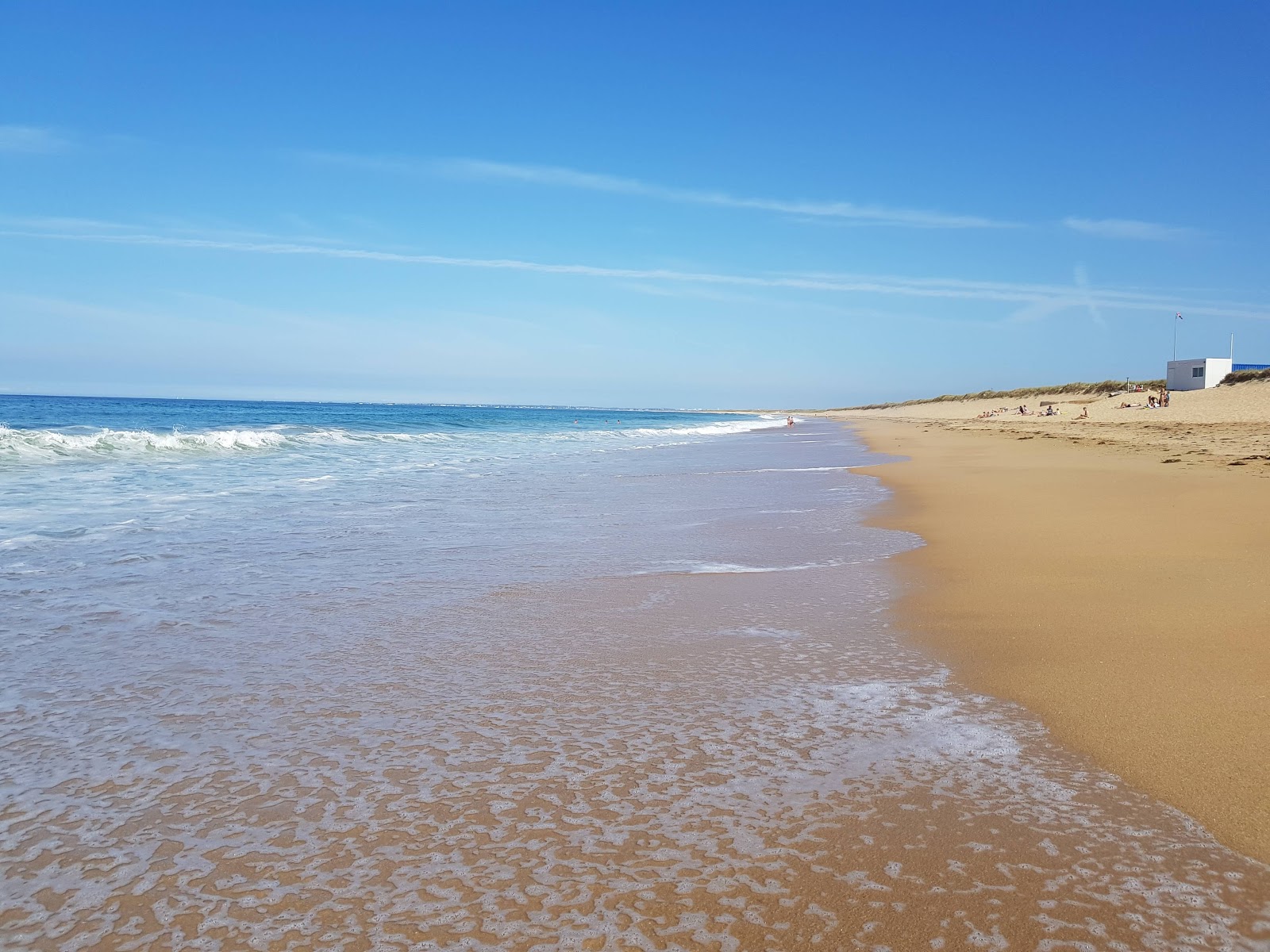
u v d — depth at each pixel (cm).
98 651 473
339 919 235
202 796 306
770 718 382
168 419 4222
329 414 6781
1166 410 4497
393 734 362
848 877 255
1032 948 223
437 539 862
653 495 1281
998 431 3775
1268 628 500
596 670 450
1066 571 679
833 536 893
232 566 707
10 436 1747
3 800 301
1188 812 294
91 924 232
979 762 335
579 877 255
